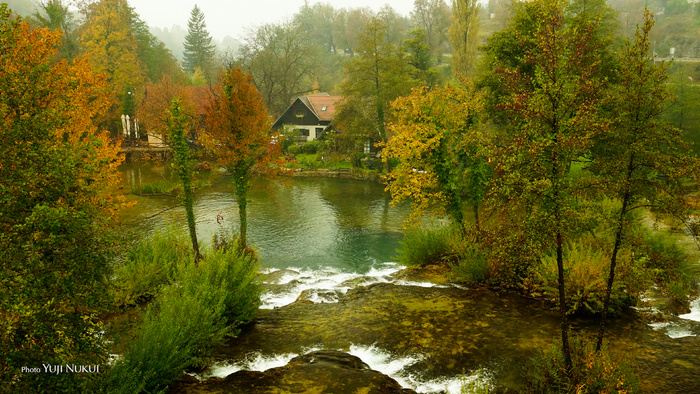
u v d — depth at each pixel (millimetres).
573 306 10328
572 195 6812
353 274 16906
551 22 6957
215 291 9547
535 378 7371
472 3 44469
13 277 4547
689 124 31375
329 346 9375
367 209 28906
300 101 58562
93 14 55750
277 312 11594
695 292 11500
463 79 16875
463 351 8836
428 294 12586
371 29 39562
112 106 50156
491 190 7387
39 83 5652
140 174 40125
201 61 95062
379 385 7652
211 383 7730
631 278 7578
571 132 6621
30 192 4922
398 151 16141
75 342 5059
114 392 5977
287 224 24984
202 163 19469
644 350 8398
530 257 6902
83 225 5117
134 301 11328
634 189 6820
